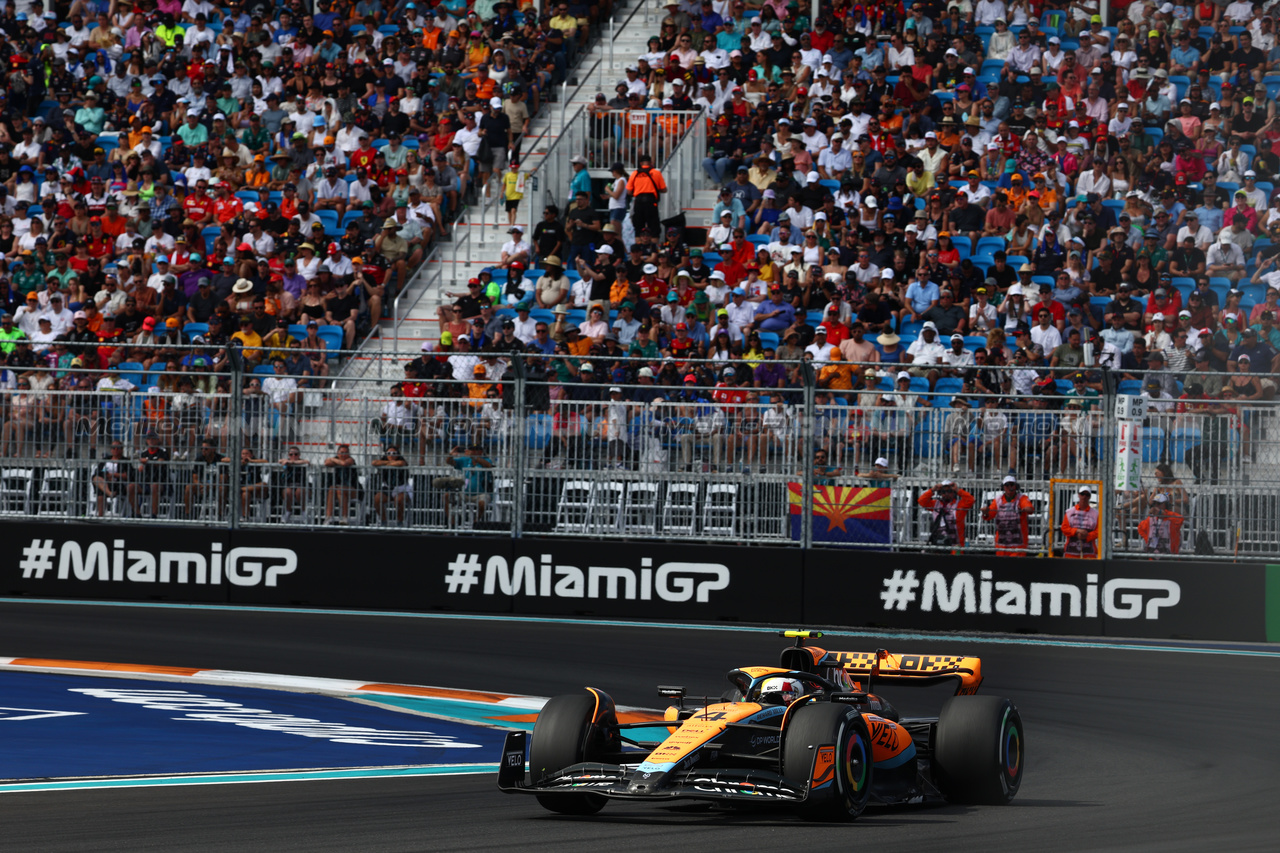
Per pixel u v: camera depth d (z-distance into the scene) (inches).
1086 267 3614.7
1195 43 4232.3
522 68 4343.0
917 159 3848.4
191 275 3786.9
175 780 1396.4
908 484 2802.7
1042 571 2768.2
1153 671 2341.3
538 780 1241.4
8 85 4562.0
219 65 4554.6
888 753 1290.6
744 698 1317.7
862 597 2824.8
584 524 2920.8
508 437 2930.6
